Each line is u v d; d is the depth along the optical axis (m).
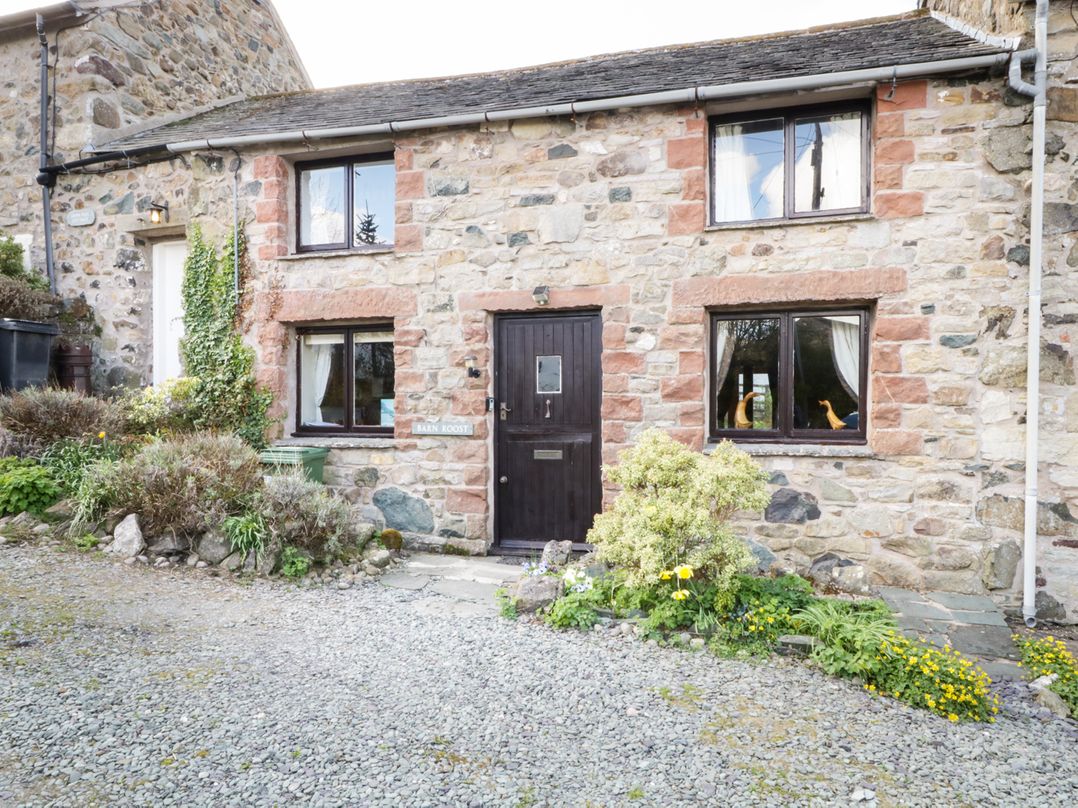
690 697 2.96
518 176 5.47
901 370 4.71
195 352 6.25
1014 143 4.51
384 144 5.83
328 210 6.27
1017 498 4.53
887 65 4.62
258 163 6.09
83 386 6.83
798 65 5.07
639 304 5.20
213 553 4.55
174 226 6.58
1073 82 4.44
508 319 5.67
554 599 4.00
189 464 4.84
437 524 5.69
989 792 2.36
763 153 5.23
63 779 2.12
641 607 3.78
